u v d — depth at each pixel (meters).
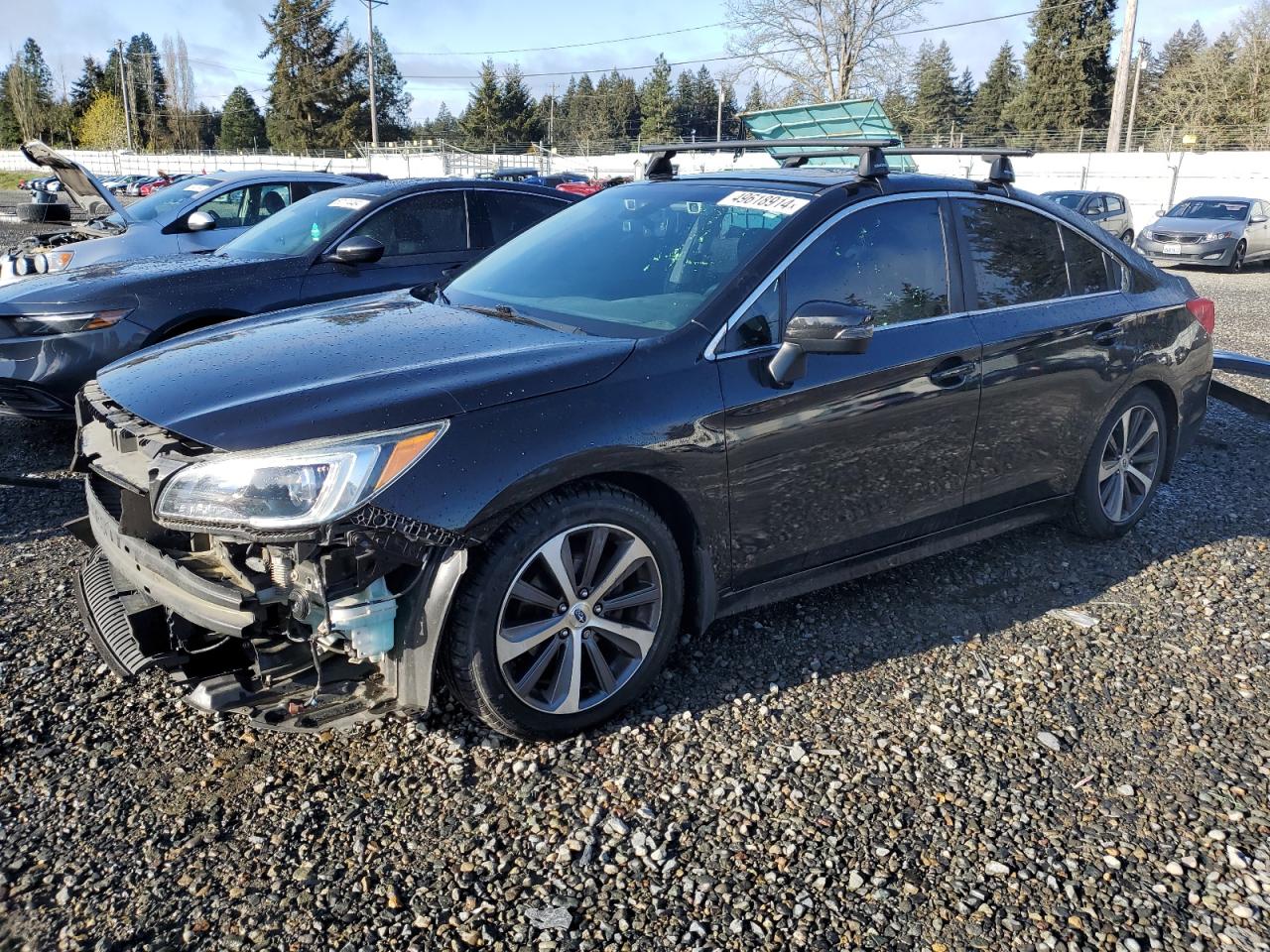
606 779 2.80
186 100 90.06
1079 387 4.17
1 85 90.56
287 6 72.50
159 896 2.33
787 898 2.38
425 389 2.69
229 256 6.37
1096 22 67.62
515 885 2.40
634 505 2.96
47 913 2.27
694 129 96.44
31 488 5.19
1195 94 52.25
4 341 5.34
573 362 2.90
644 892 2.38
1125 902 2.39
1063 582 4.23
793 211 3.46
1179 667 3.53
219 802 2.67
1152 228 20.97
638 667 3.07
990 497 4.00
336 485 2.45
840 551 3.57
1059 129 67.88
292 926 2.25
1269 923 2.33
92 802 2.65
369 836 2.55
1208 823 2.69
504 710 2.81
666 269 3.50
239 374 2.86
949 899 2.38
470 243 6.85
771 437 3.20
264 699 2.60
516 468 2.67
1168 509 5.19
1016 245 4.07
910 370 3.52
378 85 78.88
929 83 82.25
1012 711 3.22
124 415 2.86
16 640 3.51
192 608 2.57
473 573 2.70
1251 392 8.12
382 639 2.58
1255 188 29.66
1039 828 2.65
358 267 6.32
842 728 3.09
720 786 2.78
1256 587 4.21
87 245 8.42
